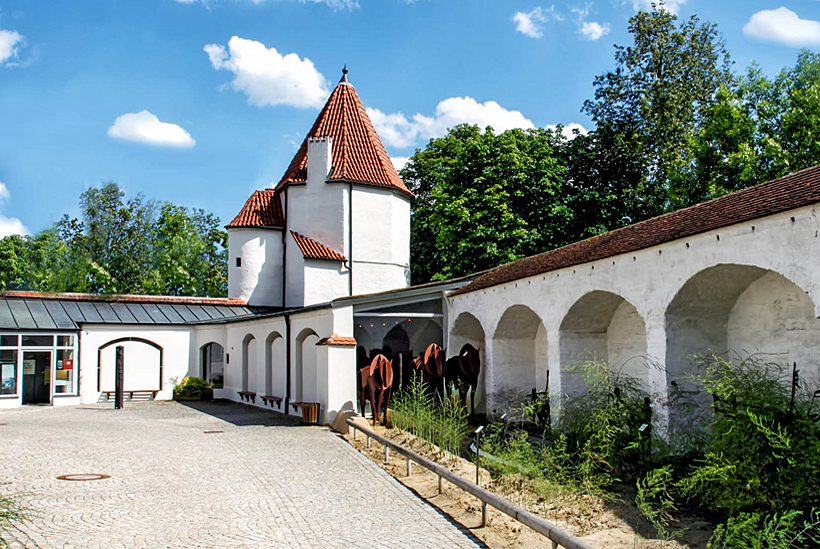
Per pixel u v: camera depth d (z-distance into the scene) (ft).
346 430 55.72
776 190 32.94
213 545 23.91
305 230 100.27
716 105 93.81
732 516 26.09
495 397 59.52
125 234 156.87
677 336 37.93
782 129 87.10
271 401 75.97
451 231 100.58
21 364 84.12
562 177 106.22
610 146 108.06
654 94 110.73
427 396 55.67
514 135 108.06
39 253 177.58
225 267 179.83
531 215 100.94
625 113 114.52
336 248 98.84
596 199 102.12
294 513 28.81
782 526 23.39
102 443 48.93
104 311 93.40
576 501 30.22
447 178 105.09
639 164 106.32
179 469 38.70
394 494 32.81
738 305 38.81
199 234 177.27
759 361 36.96
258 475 37.22
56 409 78.95
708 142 93.35
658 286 38.11
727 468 26.11
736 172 87.10
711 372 34.45
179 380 94.99
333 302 61.16
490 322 59.88
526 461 33.91
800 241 28.76
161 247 160.86
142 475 36.70
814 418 27.91
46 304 90.84
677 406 37.29
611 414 34.96
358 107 111.96
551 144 117.29
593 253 45.44
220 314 99.66
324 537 25.21
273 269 104.63
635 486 33.17
